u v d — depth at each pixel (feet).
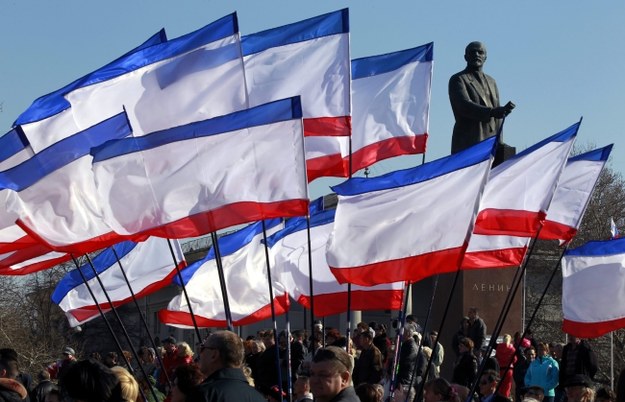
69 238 44.06
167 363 69.36
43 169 44.24
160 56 48.83
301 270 53.98
